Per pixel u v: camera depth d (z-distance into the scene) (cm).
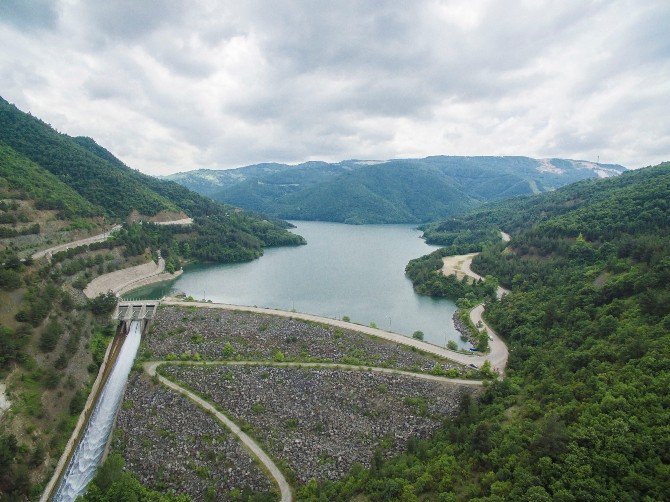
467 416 8975
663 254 11119
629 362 7612
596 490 5172
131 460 8800
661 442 5503
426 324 16612
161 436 9362
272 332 13738
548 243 19450
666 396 6316
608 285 11475
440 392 10438
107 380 11819
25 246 17212
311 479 8069
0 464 7688
